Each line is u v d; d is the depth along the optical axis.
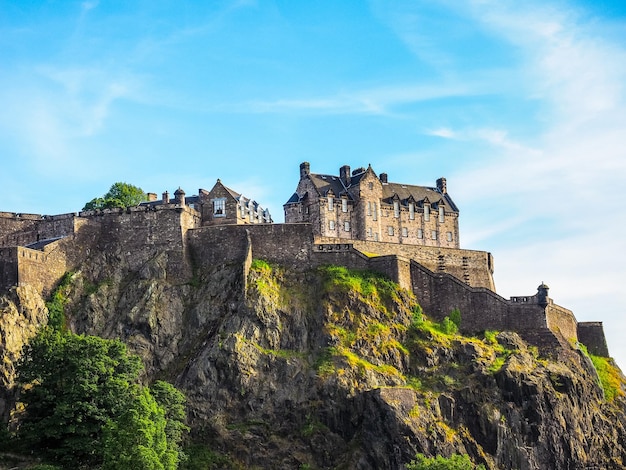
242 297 151.38
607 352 184.00
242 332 147.12
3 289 141.25
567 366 160.75
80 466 121.69
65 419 120.44
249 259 157.50
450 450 139.25
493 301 163.25
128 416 115.88
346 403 140.88
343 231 186.50
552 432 149.00
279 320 150.88
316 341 150.00
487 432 144.75
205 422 139.12
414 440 136.62
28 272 144.50
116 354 130.62
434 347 152.88
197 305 153.38
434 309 162.25
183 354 148.75
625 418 168.38
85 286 153.62
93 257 158.38
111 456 113.06
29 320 138.62
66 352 126.00
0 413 127.56
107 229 161.12
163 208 161.12
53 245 151.62
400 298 158.00
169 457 116.88
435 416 142.75
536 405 148.88
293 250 161.50
